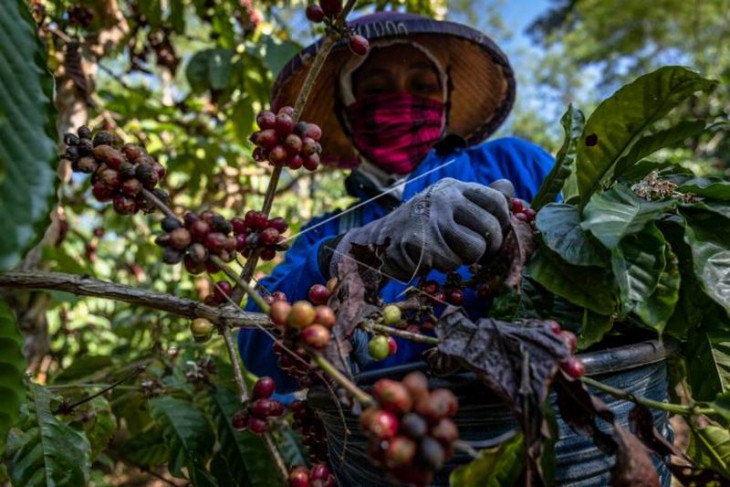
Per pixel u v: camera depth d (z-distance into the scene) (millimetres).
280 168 670
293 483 597
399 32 1207
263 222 666
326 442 825
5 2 518
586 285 615
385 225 703
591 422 540
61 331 2494
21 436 726
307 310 505
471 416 588
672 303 590
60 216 1650
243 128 1850
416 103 1293
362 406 497
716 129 726
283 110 664
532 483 498
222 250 586
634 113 717
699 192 678
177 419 1028
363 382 651
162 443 1402
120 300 636
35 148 495
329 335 510
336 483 725
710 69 6211
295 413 824
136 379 1335
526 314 679
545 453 516
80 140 617
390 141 1278
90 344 2789
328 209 2646
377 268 643
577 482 602
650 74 686
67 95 1525
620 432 511
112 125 1639
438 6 2127
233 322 635
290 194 2619
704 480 546
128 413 1409
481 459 483
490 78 1489
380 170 1315
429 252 651
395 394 423
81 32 1640
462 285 732
